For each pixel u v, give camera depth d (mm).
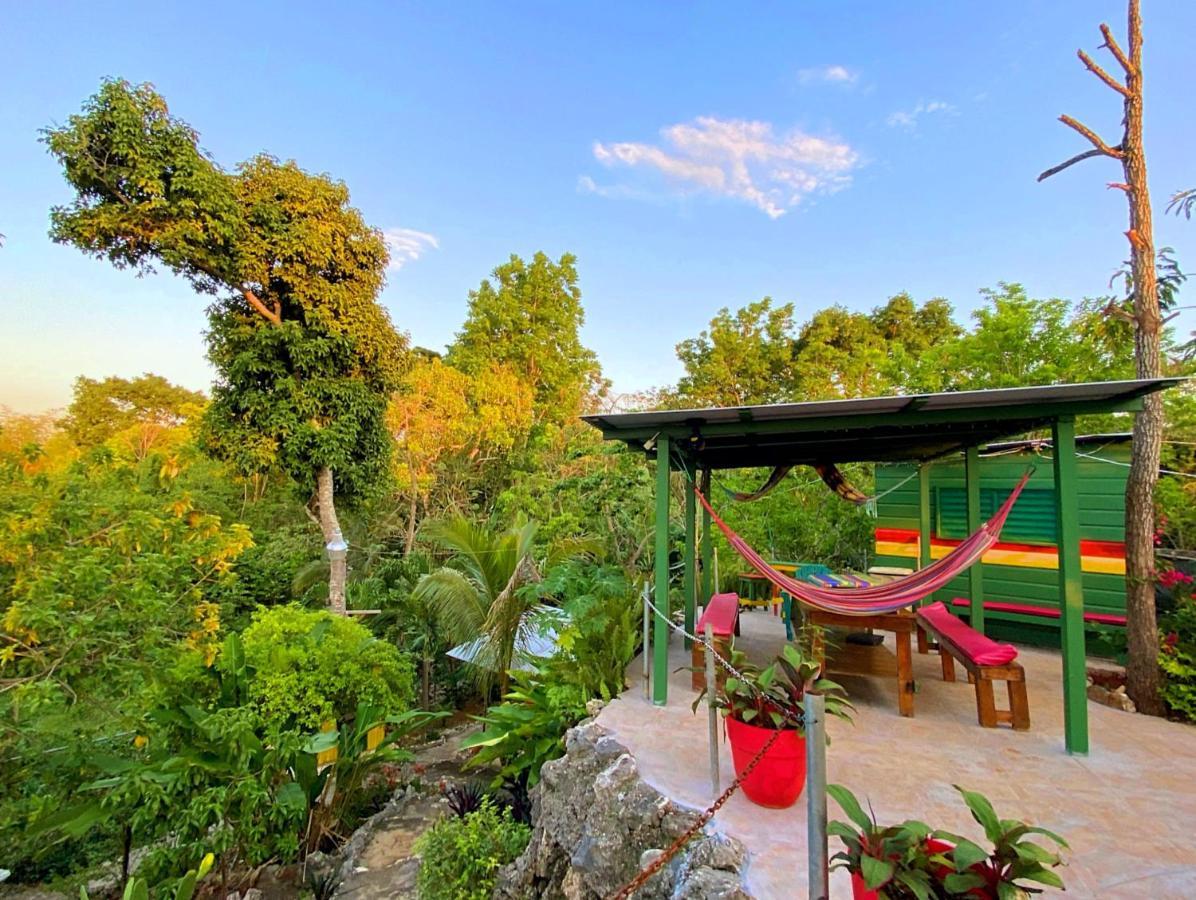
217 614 5777
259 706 5438
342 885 4758
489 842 4211
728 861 2510
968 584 6832
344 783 5879
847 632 5453
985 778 3285
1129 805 2988
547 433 18766
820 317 21625
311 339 10164
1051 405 3814
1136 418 4652
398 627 10781
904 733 3945
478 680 9281
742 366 22094
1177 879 2365
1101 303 5965
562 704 4906
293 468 10336
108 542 5094
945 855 1617
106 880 5523
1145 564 4547
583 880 3066
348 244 10508
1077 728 3619
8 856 4855
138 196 8891
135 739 4941
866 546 9898
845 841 1715
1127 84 4617
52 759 4816
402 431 15305
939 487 7379
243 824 4480
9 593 4641
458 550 8625
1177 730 4039
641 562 8914
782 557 10219
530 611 7773
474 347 24750
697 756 3535
